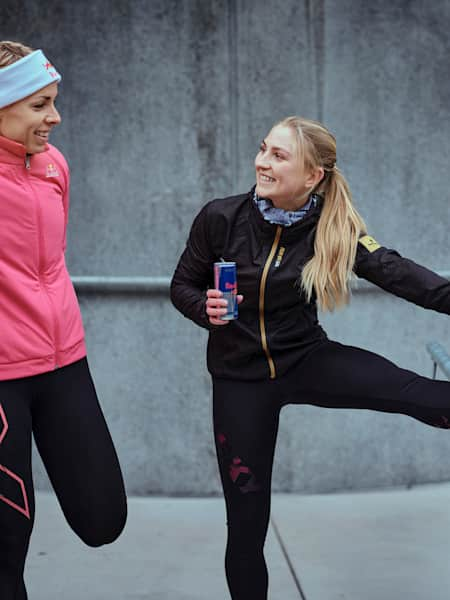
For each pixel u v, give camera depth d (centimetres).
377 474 540
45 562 448
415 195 522
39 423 329
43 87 305
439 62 516
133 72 509
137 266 522
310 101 506
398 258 319
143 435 534
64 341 324
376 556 450
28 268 313
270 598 407
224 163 510
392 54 510
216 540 473
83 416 328
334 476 537
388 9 506
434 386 325
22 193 309
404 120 516
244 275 327
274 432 340
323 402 338
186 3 501
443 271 529
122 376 530
